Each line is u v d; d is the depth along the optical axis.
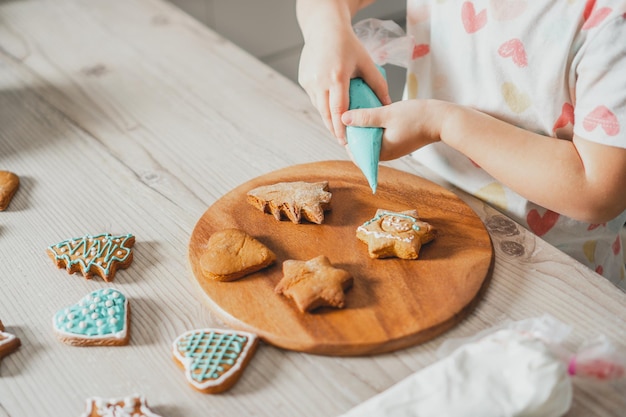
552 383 0.53
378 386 0.61
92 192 0.88
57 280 0.74
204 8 1.74
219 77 1.15
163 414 0.59
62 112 1.06
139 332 0.67
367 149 0.79
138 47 1.25
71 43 1.26
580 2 0.80
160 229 0.81
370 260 0.72
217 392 0.60
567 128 0.88
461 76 0.95
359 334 0.64
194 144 0.97
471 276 0.70
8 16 1.37
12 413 0.59
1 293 0.72
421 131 0.80
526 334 0.61
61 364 0.64
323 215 0.78
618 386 0.59
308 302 0.65
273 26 1.88
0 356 0.64
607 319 0.66
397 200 0.82
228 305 0.67
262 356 0.64
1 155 0.96
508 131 0.80
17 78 1.15
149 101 1.08
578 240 0.99
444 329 0.65
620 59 0.74
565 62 0.83
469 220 0.78
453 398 0.54
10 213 0.85
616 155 0.74
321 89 0.87
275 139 0.98
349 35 0.91
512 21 0.87
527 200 0.91
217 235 0.74
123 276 0.74
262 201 0.79
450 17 0.94
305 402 0.60
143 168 0.92
